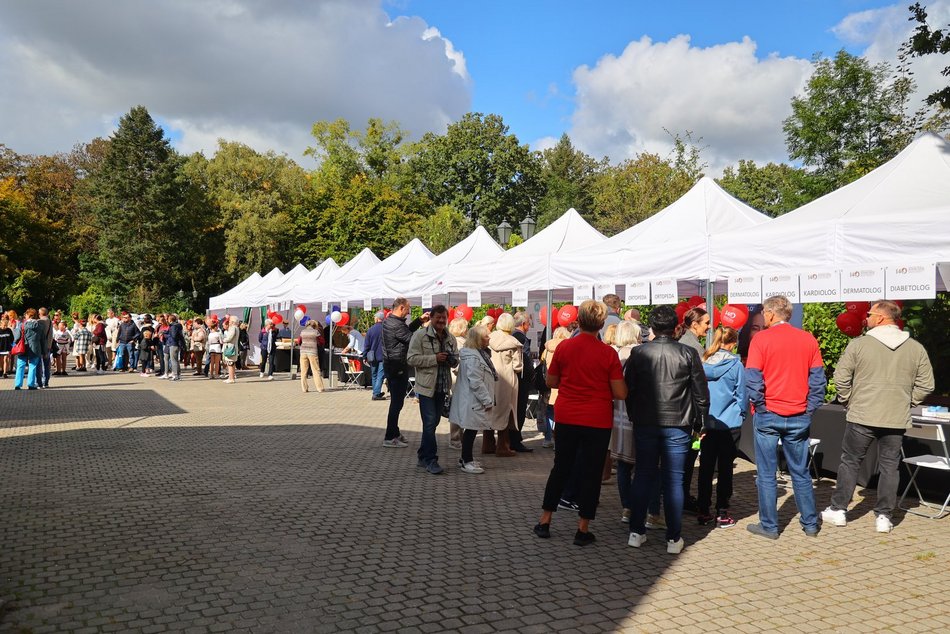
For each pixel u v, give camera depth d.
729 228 9.27
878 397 5.54
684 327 6.44
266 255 50.12
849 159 28.58
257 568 4.56
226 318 19.84
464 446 7.77
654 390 5.02
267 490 6.77
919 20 8.51
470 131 53.97
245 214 49.19
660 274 9.08
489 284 12.55
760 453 5.52
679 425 4.98
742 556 5.00
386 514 5.96
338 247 50.19
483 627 3.71
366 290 17.50
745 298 7.90
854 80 28.27
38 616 3.75
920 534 5.57
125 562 4.64
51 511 5.92
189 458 8.37
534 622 3.79
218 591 4.15
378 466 8.04
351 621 3.75
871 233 6.55
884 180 7.10
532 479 7.46
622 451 5.77
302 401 14.88
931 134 7.29
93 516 5.77
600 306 5.25
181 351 22.38
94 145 56.44
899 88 27.95
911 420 5.72
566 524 5.78
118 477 7.29
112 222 47.44
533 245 12.27
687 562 4.85
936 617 3.94
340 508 6.14
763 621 3.86
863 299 6.58
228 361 19.30
